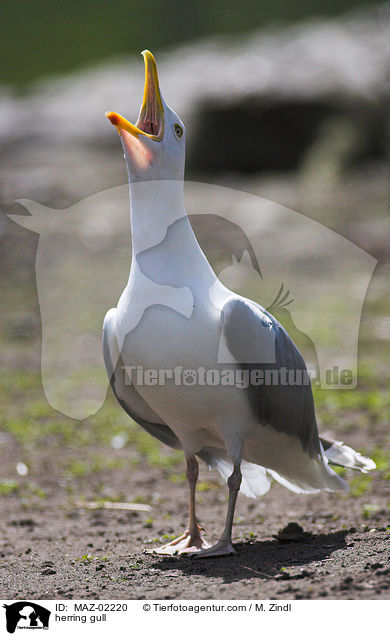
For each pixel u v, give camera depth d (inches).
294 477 271.7
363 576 196.2
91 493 368.8
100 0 2046.0
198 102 993.5
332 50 1044.5
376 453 386.9
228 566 223.8
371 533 261.4
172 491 370.3
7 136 1099.9
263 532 286.4
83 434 464.1
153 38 1845.5
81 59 1765.5
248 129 977.5
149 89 238.2
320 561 220.7
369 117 968.3
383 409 460.1
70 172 986.1
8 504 353.1
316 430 261.7
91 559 251.3
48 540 293.4
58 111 1142.3
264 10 1849.2
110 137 1067.3
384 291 687.1
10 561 256.4
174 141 233.5
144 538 291.7
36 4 2058.3
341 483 269.6
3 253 823.1
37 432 466.9
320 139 967.6
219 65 1092.5
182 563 233.6
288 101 964.0
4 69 1704.0
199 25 1857.8
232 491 238.2
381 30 1092.5
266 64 1039.6
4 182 954.7
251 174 979.9
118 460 418.6
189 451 252.4
